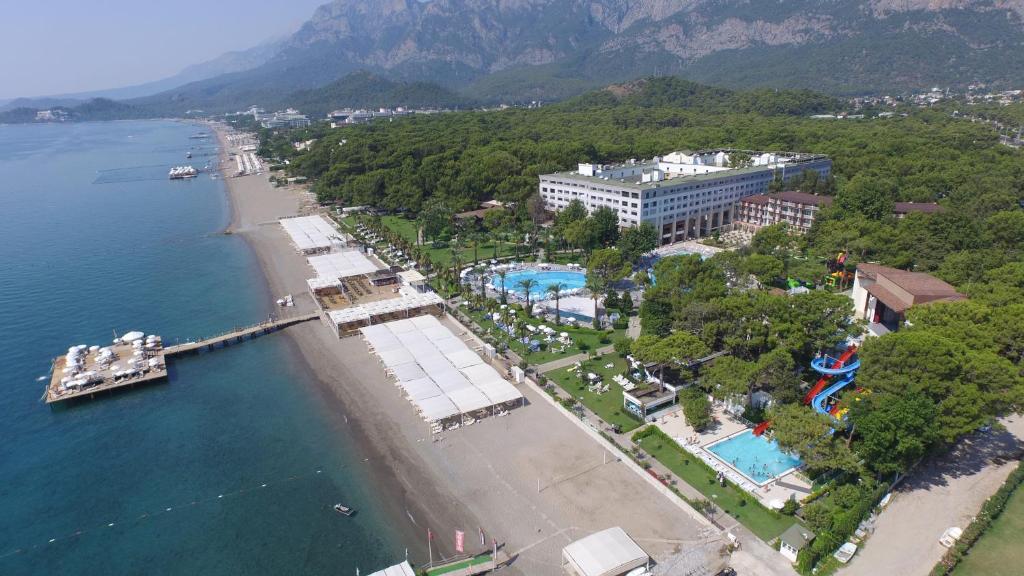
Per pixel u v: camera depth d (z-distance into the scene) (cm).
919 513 9394
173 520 10044
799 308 13438
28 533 9825
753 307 13350
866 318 16500
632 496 10062
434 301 18275
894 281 15338
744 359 13350
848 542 8725
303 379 14762
